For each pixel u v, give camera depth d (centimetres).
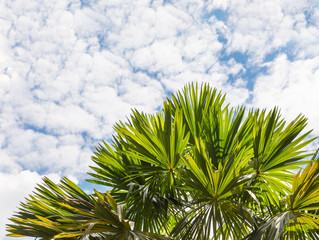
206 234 294
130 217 357
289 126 315
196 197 337
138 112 362
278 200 337
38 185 326
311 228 296
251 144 362
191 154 383
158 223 362
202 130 385
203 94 412
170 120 334
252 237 280
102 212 270
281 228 250
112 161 360
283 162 321
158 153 336
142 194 353
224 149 362
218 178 281
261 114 329
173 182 350
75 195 326
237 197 345
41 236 290
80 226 260
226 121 374
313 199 268
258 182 334
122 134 356
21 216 310
